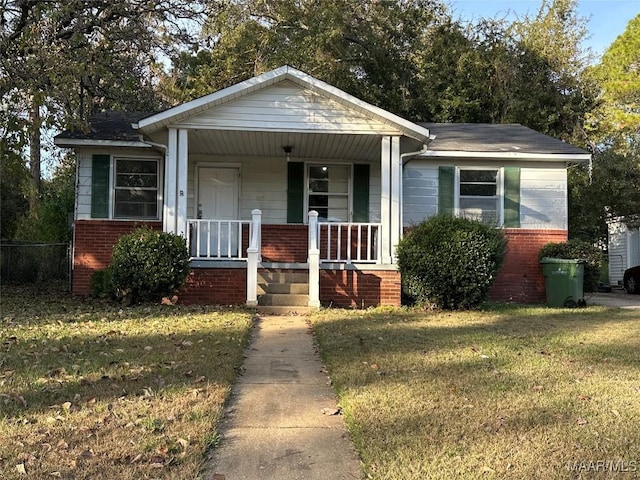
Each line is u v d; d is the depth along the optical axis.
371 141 12.19
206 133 11.61
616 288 21.72
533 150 13.50
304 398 5.23
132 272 10.27
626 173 20.25
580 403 4.88
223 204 13.95
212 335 7.61
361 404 4.82
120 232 13.01
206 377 5.59
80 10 12.01
